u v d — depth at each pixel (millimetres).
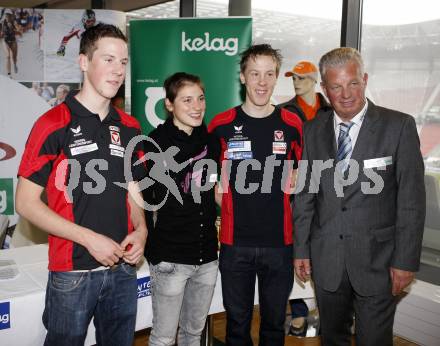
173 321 1777
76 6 5340
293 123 1951
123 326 1496
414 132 1634
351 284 1717
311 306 2979
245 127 1912
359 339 1758
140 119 3246
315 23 3150
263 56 1848
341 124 1734
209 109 3135
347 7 2934
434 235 2789
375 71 2934
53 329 1389
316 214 1822
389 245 1688
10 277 1729
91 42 1350
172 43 3164
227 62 3086
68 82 3385
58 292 1374
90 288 1396
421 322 2611
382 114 1691
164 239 1750
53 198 1373
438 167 2697
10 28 3334
